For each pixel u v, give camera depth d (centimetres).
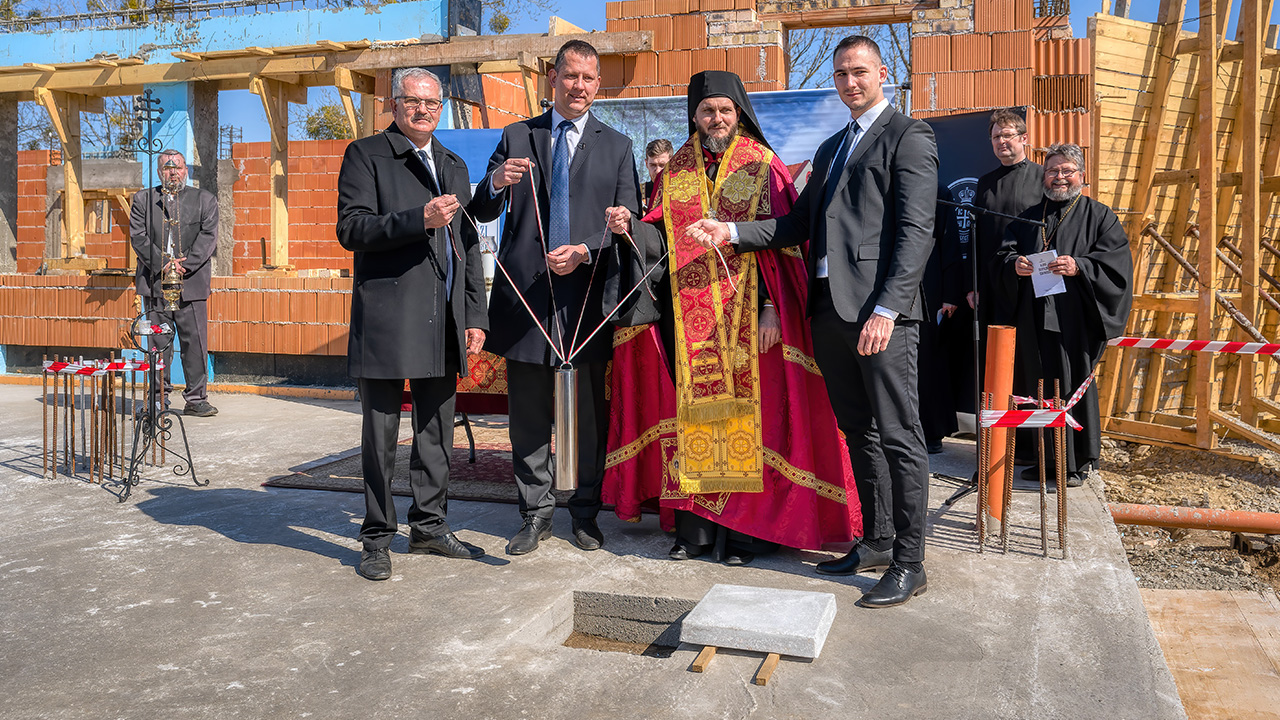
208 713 231
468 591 316
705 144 348
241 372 904
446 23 956
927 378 571
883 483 332
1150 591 412
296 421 705
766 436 348
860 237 305
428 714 230
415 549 361
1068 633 277
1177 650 350
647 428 379
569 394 315
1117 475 677
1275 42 784
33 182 1139
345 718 228
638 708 233
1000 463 371
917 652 264
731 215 346
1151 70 745
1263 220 791
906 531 306
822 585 321
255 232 1121
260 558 354
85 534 389
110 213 1160
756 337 349
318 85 1056
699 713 231
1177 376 788
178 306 710
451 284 342
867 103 312
